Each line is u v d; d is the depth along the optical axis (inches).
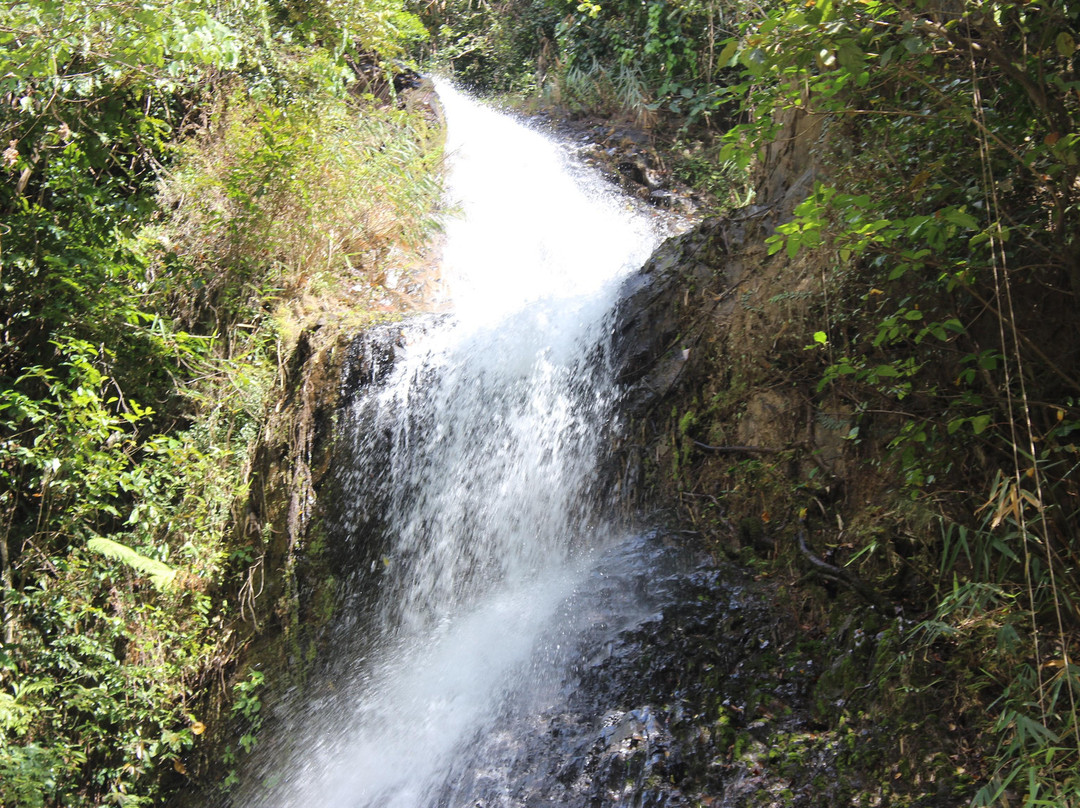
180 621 252.8
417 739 197.0
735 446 192.9
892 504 161.2
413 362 270.7
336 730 222.2
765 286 201.0
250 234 295.0
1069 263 133.3
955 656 141.4
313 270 307.0
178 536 257.1
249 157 301.9
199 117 339.3
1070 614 132.3
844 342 174.7
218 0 248.4
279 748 232.4
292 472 266.7
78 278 264.7
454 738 186.5
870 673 147.7
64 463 241.4
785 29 123.3
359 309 301.9
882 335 143.4
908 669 141.9
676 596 179.6
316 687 238.5
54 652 238.4
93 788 238.7
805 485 177.9
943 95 134.2
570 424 230.1
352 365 274.5
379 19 288.8
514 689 186.7
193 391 272.1
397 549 251.6
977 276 146.6
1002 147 134.3
